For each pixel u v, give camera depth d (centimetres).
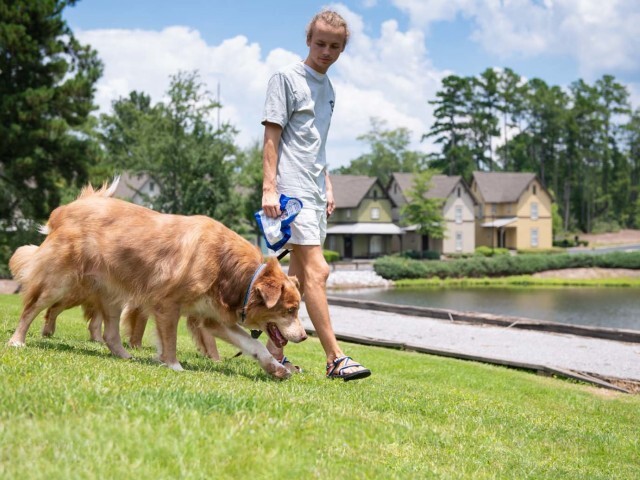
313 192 651
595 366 1191
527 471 431
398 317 1923
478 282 5075
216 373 593
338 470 330
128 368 511
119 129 7319
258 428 358
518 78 11231
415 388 737
